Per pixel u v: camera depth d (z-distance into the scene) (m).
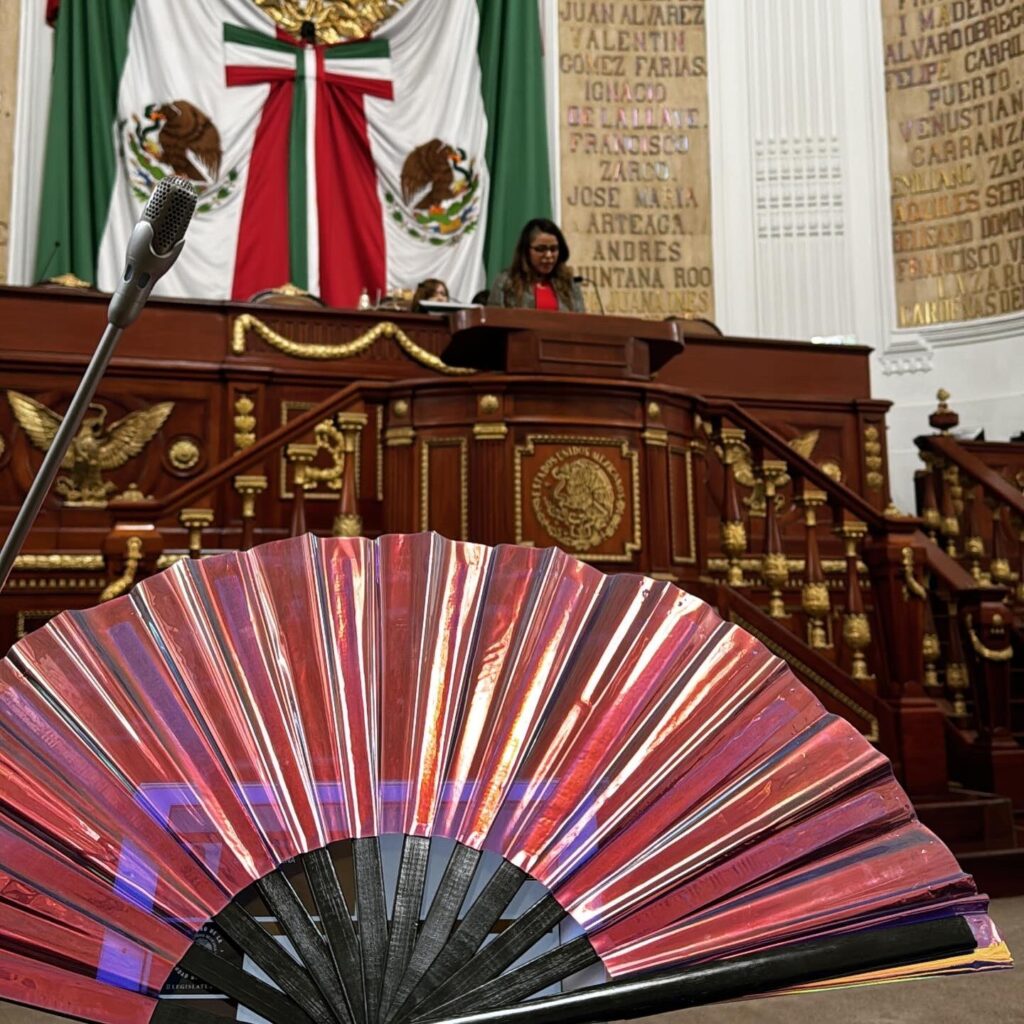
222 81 9.91
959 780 4.86
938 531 7.39
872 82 10.95
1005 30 10.37
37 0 9.69
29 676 0.90
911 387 10.46
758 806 0.88
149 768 0.86
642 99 11.02
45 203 9.30
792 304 10.77
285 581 1.01
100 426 5.93
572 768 0.90
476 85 10.55
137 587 0.98
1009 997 2.61
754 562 6.24
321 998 0.77
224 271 9.75
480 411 4.42
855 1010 2.51
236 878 0.81
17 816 0.82
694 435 4.98
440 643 0.98
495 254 10.39
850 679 4.55
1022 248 10.11
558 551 1.06
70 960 0.75
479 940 0.80
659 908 0.82
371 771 0.89
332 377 6.31
